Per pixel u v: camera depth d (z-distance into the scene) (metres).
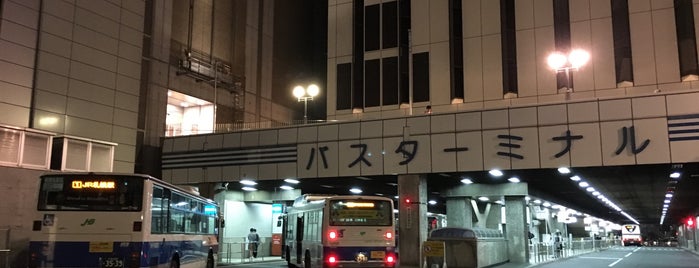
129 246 15.02
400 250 28.56
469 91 38.75
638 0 35.84
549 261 35.78
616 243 99.25
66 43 32.75
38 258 14.95
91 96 34.00
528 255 33.75
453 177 31.56
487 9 39.44
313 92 37.47
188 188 20.61
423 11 41.31
